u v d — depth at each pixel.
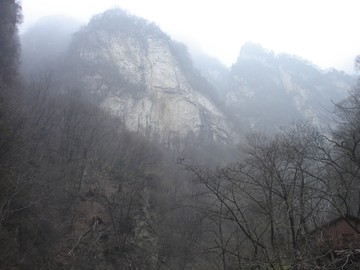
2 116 24.02
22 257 19.72
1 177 20.56
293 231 11.77
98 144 39.28
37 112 36.28
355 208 14.80
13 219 20.55
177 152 53.59
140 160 39.81
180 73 85.88
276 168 13.38
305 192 12.34
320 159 12.09
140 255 26.53
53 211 26.12
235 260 15.21
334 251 10.14
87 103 51.56
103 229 27.64
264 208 12.42
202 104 83.25
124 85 73.88
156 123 68.69
